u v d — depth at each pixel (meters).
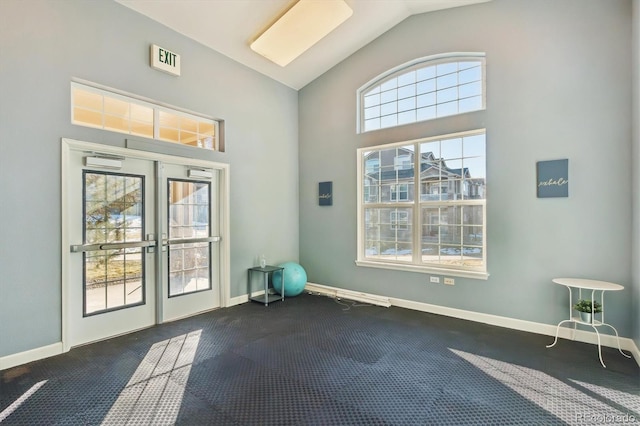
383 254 4.59
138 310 3.56
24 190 2.71
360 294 4.65
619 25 2.96
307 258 5.37
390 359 2.81
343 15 3.76
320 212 5.19
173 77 3.75
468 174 3.86
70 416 2.01
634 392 2.27
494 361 2.76
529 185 3.42
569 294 3.21
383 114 4.60
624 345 2.96
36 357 2.77
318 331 3.48
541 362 2.73
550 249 3.32
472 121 3.77
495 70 3.62
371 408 2.11
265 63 4.63
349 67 4.83
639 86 2.65
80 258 3.13
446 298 4.00
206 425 1.94
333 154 5.03
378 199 4.63
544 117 3.33
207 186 4.23
